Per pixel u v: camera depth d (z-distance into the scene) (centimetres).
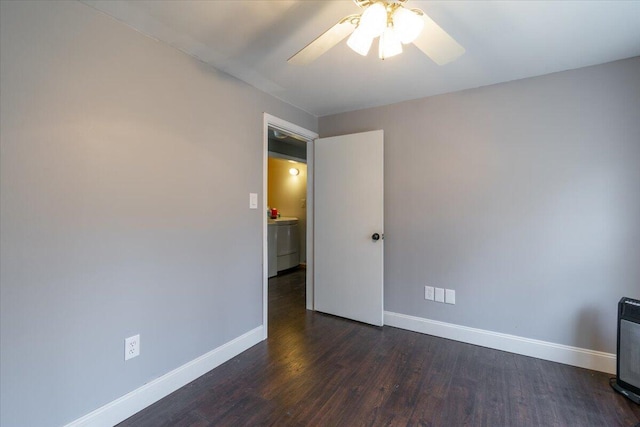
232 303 231
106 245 157
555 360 224
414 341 259
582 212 215
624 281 204
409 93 264
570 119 218
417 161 277
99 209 154
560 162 221
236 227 234
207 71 209
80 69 146
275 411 171
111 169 158
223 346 224
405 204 284
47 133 136
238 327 237
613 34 173
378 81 239
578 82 215
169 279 187
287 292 409
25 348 131
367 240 296
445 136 264
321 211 325
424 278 275
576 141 216
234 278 233
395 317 291
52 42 137
